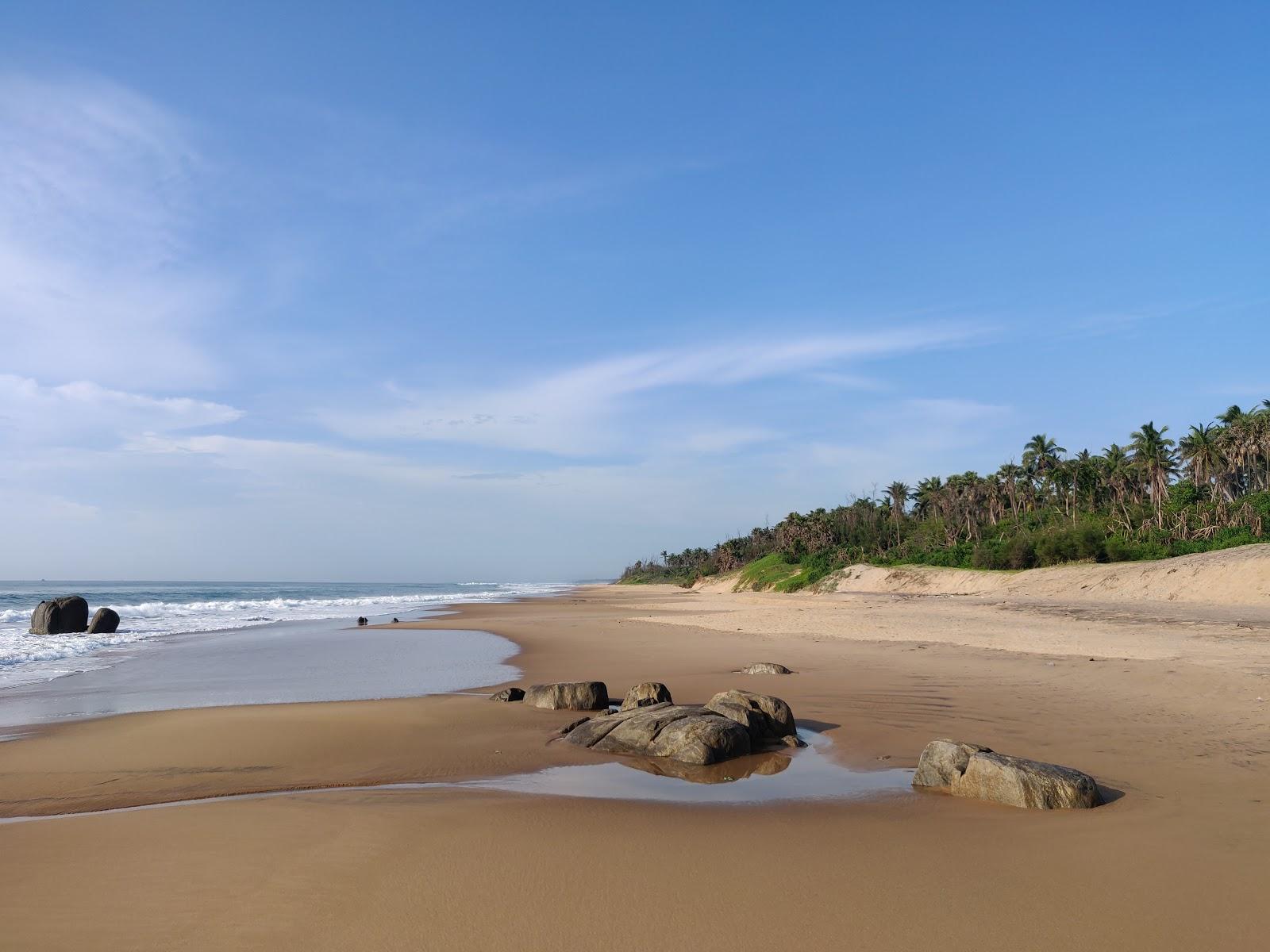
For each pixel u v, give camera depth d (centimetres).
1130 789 824
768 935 502
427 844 680
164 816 769
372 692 1756
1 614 5612
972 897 558
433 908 546
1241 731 1070
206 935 505
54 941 499
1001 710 1278
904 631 2708
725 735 1046
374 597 10831
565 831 719
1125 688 1416
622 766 1014
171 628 4038
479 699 1594
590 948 485
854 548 8812
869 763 1001
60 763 1055
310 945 491
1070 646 2081
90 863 635
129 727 1291
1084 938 492
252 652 2714
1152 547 5347
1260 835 674
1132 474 7912
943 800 820
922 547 8394
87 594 10875
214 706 1555
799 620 3397
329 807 799
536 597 10338
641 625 3672
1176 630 2420
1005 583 5381
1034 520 8225
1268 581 3581
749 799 838
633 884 589
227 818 758
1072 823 719
